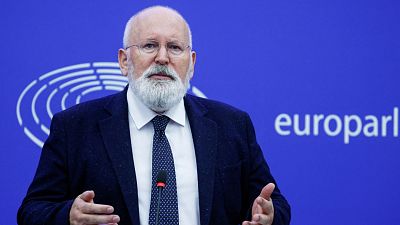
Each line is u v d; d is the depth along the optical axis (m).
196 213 5.21
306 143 8.12
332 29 8.15
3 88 7.83
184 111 5.58
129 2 8.02
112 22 8.00
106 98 5.72
